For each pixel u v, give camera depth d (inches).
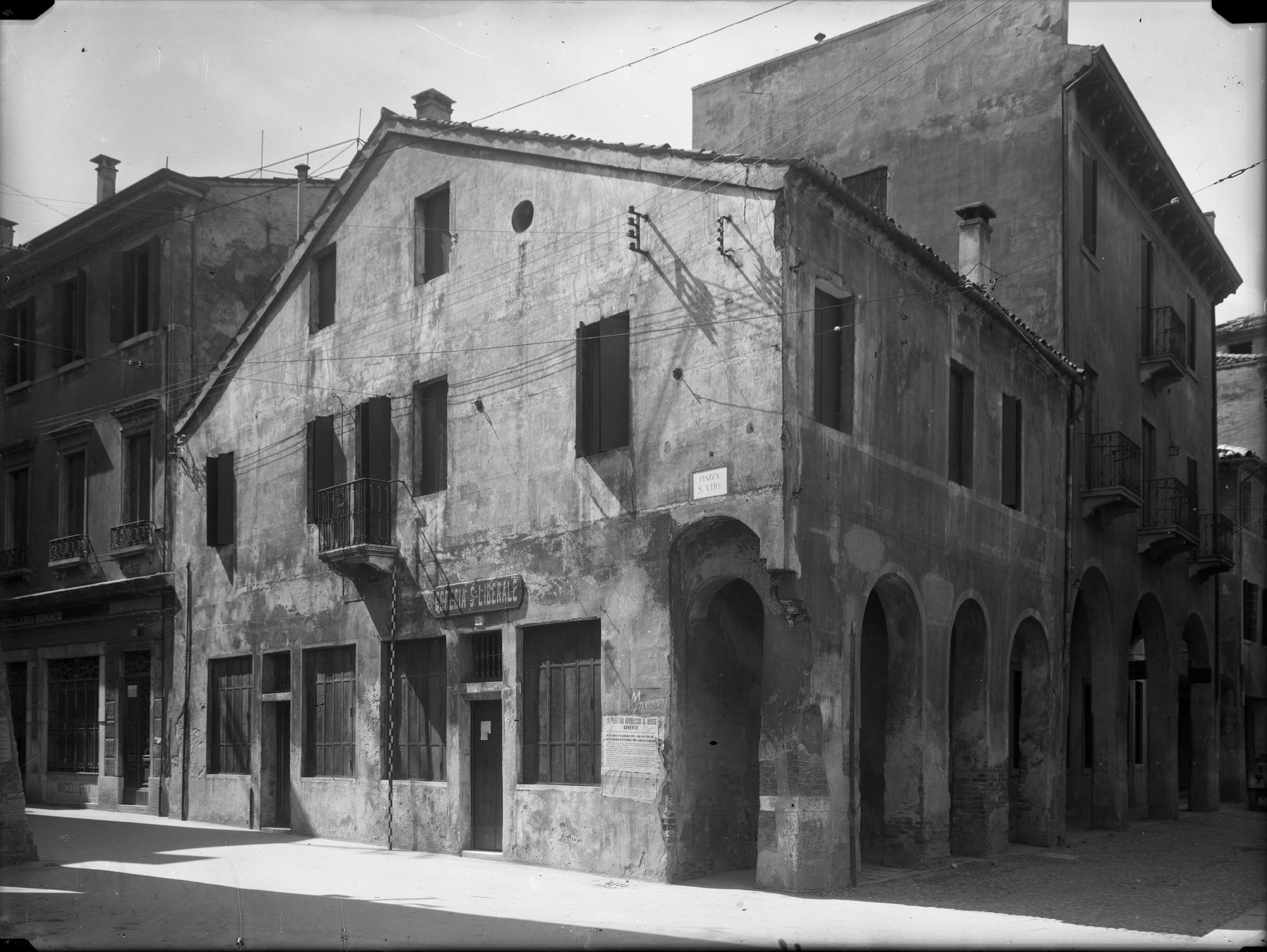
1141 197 1083.9
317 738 813.9
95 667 1032.2
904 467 660.7
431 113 847.1
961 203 951.0
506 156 717.3
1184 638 1210.0
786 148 1069.8
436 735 727.7
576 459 651.5
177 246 1010.1
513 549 681.6
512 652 673.0
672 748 586.6
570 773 642.2
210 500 910.4
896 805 662.5
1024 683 838.5
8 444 1151.0
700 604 609.0
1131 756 1227.9
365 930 440.8
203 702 908.0
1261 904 562.6
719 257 593.9
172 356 997.2
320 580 815.7
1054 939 453.4
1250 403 1413.6
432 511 738.8
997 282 919.7
